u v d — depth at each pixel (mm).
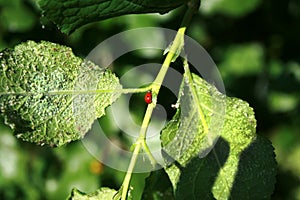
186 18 779
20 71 758
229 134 779
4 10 1170
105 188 776
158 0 762
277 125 1432
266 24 1294
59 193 1222
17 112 753
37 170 1238
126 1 752
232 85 1316
